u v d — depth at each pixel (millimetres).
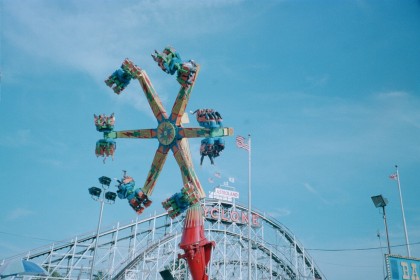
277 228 104000
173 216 45875
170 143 48031
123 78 51750
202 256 43281
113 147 52000
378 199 52656
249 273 50531
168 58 45125
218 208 97000
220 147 45000
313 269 102312
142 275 80000
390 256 39875
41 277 73938
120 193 50438
